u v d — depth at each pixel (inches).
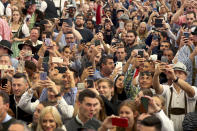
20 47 879.1
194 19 980.6
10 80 694.5
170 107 639.1
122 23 1103.0
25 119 642.8
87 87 645.9
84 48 911.0
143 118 469.1
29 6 1133.7
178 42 947.3
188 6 1104.8
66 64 781.3
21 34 1066.1
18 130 489.4
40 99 645.3
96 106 539.2
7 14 1231.5
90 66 758.5
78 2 1416.1
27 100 630.5
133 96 693.9
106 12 1359.5
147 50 925.8
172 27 1150.3
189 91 624.1
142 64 725.9
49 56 814.5
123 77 677.9
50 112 547.5
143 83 670.5
